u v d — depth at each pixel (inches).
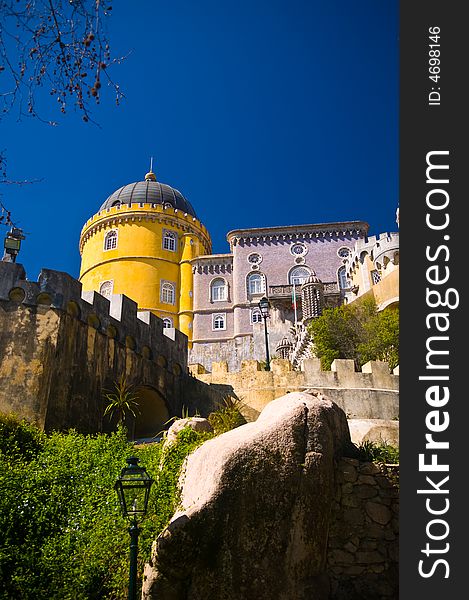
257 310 2069.4
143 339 776.9
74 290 655.8
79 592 317.1
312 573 288.4
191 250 2220.7
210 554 287.4
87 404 637.3
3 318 608.7
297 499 296.5
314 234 2209.6
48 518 382.6
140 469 293.1
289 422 315.9
